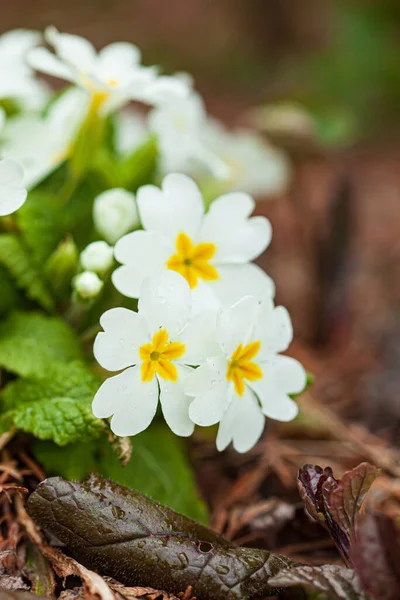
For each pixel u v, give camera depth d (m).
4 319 0.26
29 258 0.26
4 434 0.24
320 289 0.34
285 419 0.23
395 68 0.53
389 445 0.30
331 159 0.39
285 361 0.23
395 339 0.35
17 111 0.30
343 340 0.35
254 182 0.35
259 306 0.23
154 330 0.22
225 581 0.21
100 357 0.21
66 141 0.28
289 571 0.21
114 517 0.22
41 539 0.23
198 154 0.29
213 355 0.22
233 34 0.72
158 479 0.25
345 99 0.54
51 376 0.24
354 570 0.21
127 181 0.28
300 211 0.41
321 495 0.22
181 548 0.22
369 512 0.21
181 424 0.22
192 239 0.24
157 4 0.75
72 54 0.26
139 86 0.26
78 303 0.25
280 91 0.52
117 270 0.23
